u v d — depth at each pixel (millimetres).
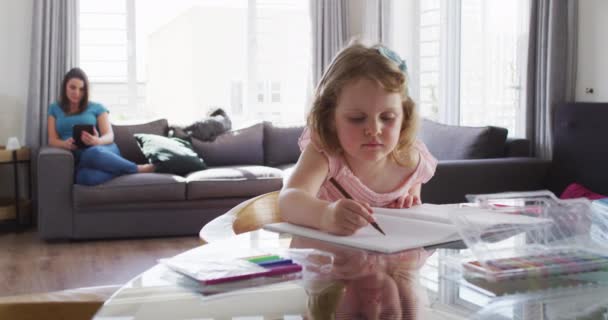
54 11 5398
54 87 5430
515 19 4887
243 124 5730
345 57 1272
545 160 3799
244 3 6230
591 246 988
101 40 5777
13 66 5484
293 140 5621
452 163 3541
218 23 6465
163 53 6320
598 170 3781
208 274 859
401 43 6031
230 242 1084
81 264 3971
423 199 3500
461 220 1011
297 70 6332
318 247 1040
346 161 1409
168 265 924
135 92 5883
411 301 742
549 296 770
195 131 5445
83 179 4570
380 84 1203
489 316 685
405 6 6008
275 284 831
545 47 4324
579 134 3910
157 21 6133
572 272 889
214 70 6590
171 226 4723
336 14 6137
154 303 761
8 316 1110
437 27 5777
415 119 1381
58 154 4566
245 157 5461
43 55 5410
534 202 1153
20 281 3566
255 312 710
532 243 1001
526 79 4457
